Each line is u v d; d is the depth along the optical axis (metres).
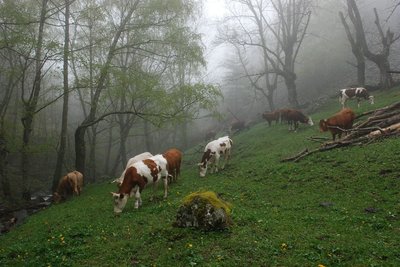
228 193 14.37
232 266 7.52
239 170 18.67
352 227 9.34
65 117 26.05
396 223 9.38
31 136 36.78
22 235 13.36
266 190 14.30
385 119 18.45
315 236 8.82
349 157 15.75
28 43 21.36
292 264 7.41
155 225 10.47
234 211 11.06
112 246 9.30
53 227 13.27
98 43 24.86
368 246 8.02
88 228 11.44
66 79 24.11
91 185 25.58
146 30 27.97
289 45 34.22
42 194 30.25
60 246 9.95
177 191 15.68
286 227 9.59
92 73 24.50
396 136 17.08
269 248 8.20
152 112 24.72
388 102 24.11
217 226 9.34
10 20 21.70
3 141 24.44
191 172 21.36
